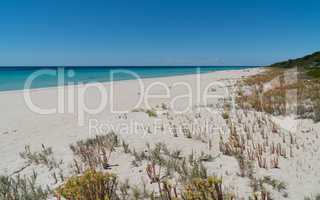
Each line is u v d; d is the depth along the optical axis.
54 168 6.18
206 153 6.57
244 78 30.47
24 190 4.98
